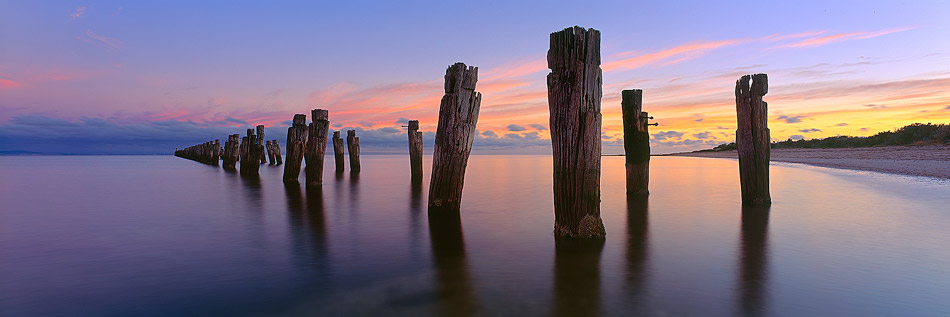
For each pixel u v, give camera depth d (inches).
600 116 241.4
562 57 238.1
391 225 307.6
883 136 1827.0
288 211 377.7
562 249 232.4
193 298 168.6
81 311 157.3
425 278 189.6
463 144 326.0
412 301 164.1
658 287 175.9
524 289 175.0
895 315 148.0
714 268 199.5
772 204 384.2
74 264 213.6
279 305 161.6
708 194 472.7
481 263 210.7
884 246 235.5
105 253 234.5
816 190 487.5
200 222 327.0
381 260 217.9
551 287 177.2
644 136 446.3
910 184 535.8
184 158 2578.7
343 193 516.1
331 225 310.2
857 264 203.3
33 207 417.7
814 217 321.4
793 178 652.1
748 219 316.5
